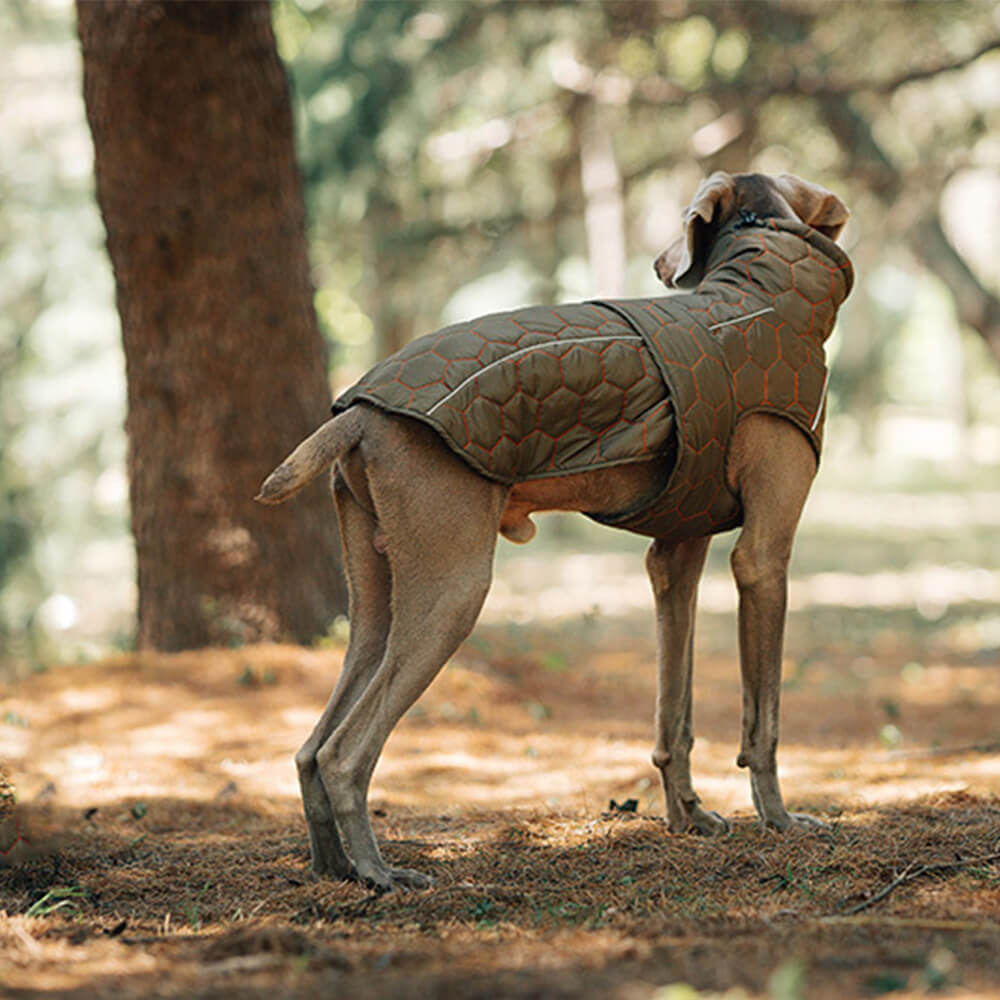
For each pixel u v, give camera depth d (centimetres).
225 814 826
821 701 1341
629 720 1180
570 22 2419
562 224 2892
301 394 1234
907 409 8125
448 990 443
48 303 2719
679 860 648
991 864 617
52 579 2666
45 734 1013
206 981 470
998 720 1218
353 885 604
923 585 2497
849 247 3294
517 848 690
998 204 4925
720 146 2516
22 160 2756
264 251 1216
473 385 598
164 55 1172
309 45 2520
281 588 1214
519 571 2762
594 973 462
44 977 482
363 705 607
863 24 2361
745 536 677
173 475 1216
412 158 2561
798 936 508
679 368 632
